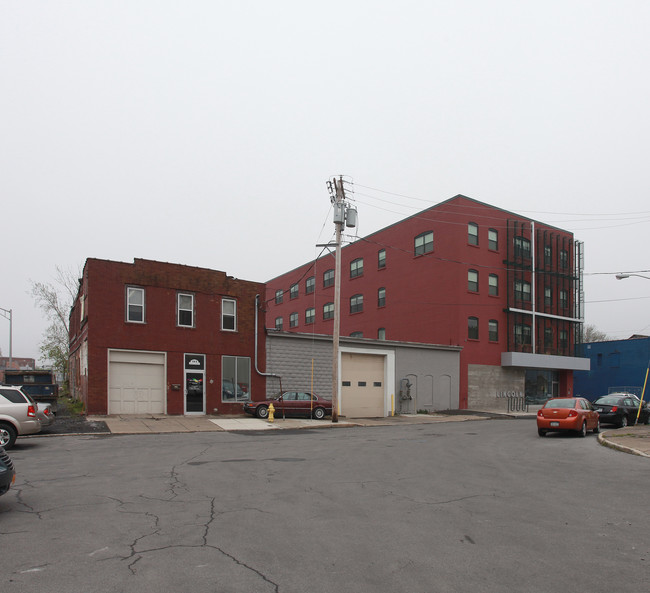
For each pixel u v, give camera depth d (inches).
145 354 1037.2
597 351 2279.8
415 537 273.1
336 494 375.2
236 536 269.6
